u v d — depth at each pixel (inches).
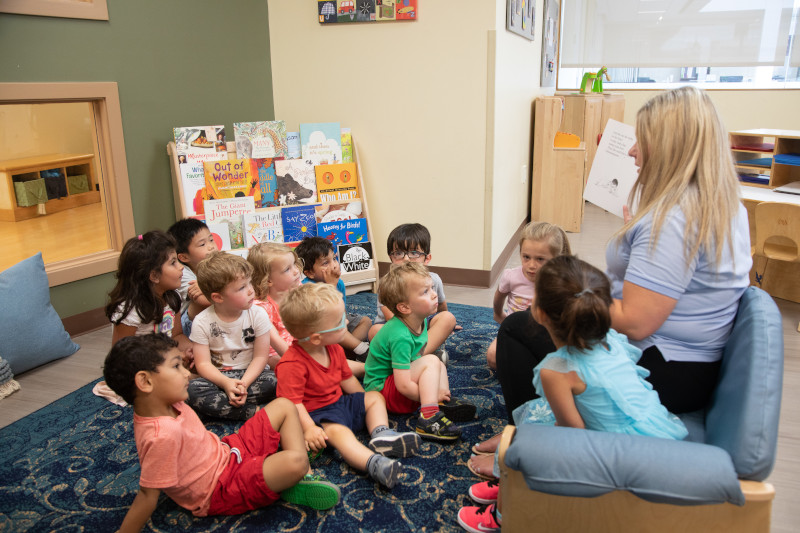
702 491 39.1
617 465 40.6
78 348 100.8
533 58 175.9
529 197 191.9
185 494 57.4
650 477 39.9
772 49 211.6
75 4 99.3
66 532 58.0
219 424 77.4
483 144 126.1
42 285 95.3
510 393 63.0
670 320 52.3
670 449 40.8
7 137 96.3
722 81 221.3
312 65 136.3
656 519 42.2
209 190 116.4
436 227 134.6
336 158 128.4
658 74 227.3
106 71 106.0
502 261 146.8
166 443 53.2
